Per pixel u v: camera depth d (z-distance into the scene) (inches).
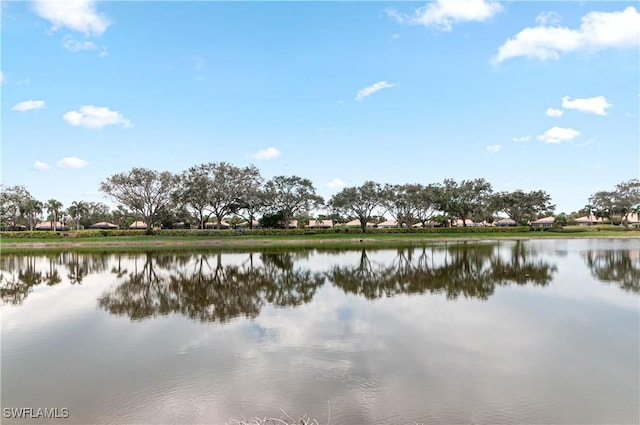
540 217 5260.8
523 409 322.0
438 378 378.3
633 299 715.4
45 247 2332.7
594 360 423.2
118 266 1299.2
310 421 304.5
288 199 3270.2
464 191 3363.7
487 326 546.9
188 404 333.7
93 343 491.8
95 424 307.1
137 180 2866.6
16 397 352.2
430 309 643.5
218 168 2977.4
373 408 323.0
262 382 371.9
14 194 3727.9
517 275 1002.1
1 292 844.0
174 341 493.4
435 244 2263.8
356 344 473.7
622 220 4520.2
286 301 715.4
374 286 861.2
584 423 303.0
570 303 684.1
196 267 1256.2
